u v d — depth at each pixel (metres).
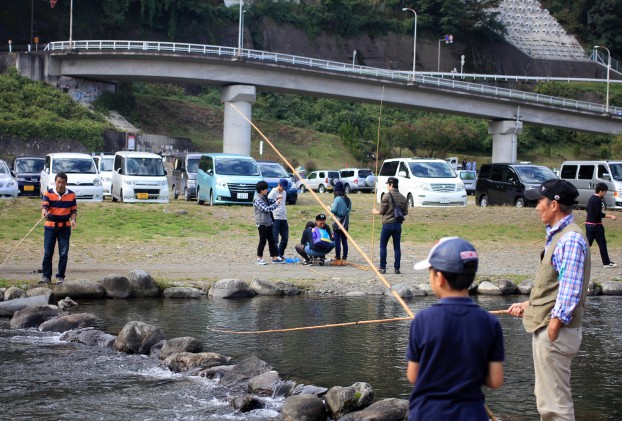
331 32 109.31
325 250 18.06
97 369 9.30
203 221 25.77
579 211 32.28
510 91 74.25
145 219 25.39
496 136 75.56
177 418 7.46
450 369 4.20
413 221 27.61
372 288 14.92
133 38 94.38
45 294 13.04
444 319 4.23
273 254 18.44
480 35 117.31
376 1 118.38
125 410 7.70
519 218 28.34
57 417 7.43
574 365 9.35
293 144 83.38
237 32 102.69
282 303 13.62
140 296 14.09
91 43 81.00
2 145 62.97
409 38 113.94
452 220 27.95
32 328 11.69
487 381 4.27
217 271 16.62
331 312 12.70
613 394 8.09
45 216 14.27
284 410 7.43
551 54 120.88
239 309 12.94
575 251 5.83
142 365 9.52
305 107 92.50
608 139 97.19
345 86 68.62
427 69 112.44
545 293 6.07
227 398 8.14
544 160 94.06
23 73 71.44
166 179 30.98
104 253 19.17
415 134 85.94
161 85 90.00
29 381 8.73
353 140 83.81
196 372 9.07
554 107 74.94
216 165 30.81
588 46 125.81
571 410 6.01
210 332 11.06
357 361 9.45
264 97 93.19
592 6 126.19
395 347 10.24
